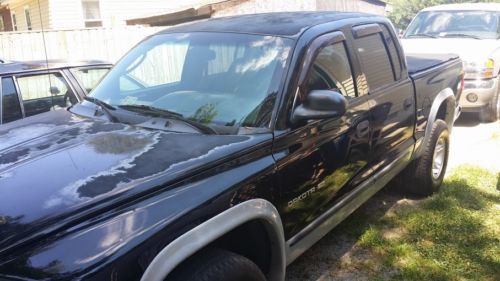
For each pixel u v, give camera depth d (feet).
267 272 9.56
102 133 9.57
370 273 12.32
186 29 12.60
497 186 17.87
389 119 13.42
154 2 63.77
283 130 9.53
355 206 12.48
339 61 11.65
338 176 11.25
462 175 18.84
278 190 9.29
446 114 17.92
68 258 6.35
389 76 13.82
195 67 11.23
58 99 17.84
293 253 10.12
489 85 27.09
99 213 6.95
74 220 6.75
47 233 6.58
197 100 10.37
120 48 41.78
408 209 15.92
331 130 10.77
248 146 8.87
